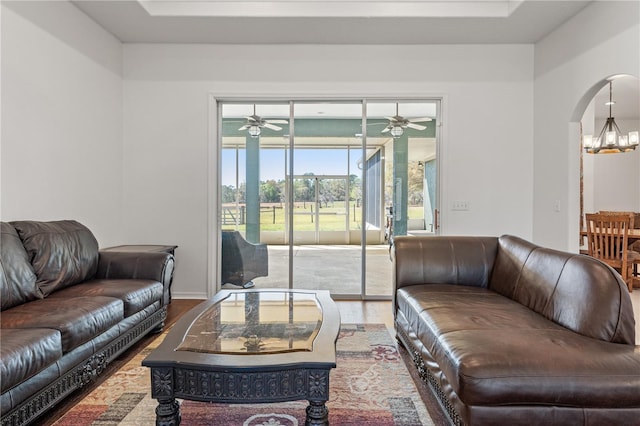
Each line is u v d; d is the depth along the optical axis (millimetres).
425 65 4539
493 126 4547
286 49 4543
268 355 1634
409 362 2707
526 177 4562
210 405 2133
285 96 4551
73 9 3652
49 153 3334
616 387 1515
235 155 4715
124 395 2227
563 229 4027
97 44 4035
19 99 3012
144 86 4543
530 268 2518
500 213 4570
